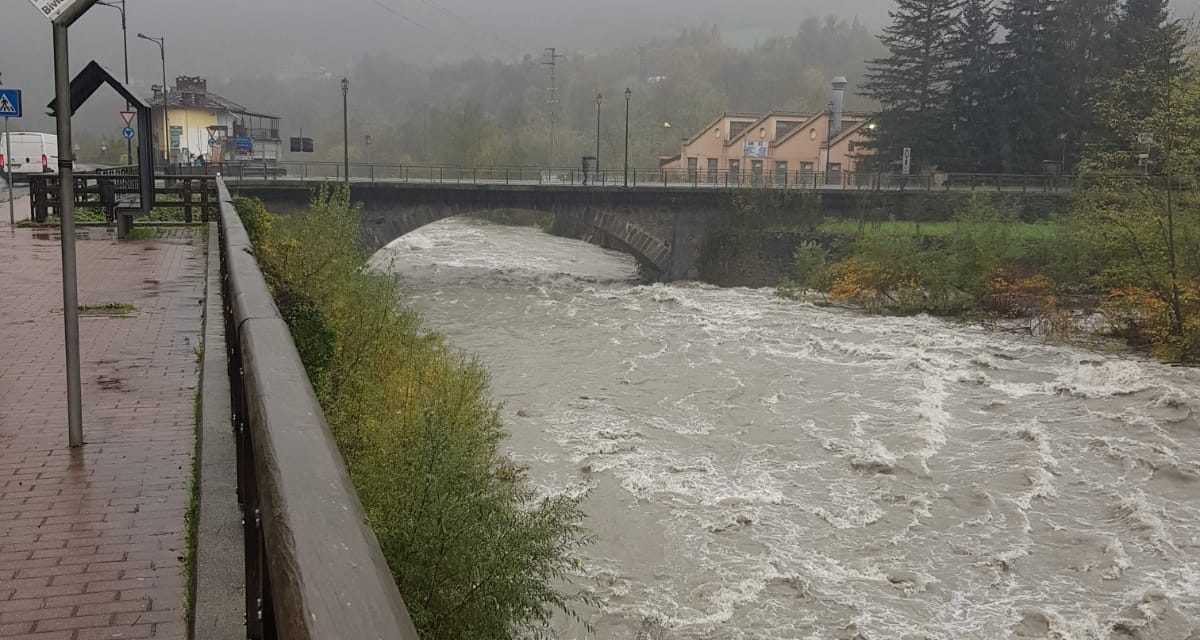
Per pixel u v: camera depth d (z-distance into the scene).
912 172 68.88
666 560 15.62
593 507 17.56
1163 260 30.97
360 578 1.49
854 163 74.06
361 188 47.97
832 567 15.59
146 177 19.86
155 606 4.27
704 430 22.61
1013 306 37.25
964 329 35.12
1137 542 16.48
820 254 45.16
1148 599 14.49
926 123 68.81
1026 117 67.38
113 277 14.38
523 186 50.69
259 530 2.41
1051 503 18.22
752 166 81.69
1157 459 20.12
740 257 51.19
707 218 53.59
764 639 13.38
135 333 10.39
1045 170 63.97
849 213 55.25
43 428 6.96
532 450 20.72
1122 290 32.69
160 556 4.81
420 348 18.92
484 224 87.50
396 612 1.42
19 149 48.78
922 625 13.88
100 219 23.95
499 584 8.52
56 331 10.40
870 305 40.69
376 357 16.62
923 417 23.48
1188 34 31.59
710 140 91.44
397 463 9.30
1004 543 16.45
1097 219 33.12
